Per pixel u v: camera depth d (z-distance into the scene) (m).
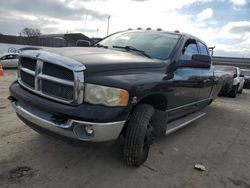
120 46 4.05
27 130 4.10
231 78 9.73
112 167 3.15
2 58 18.36
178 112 4.20
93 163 3.21
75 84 2.52
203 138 4.68
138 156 3.06
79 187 2.68
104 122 2.53
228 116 6.86
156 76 3.22
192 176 3.15
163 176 3.07
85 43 4.66
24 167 2.96
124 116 2.69
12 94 3.16
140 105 3.13
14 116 4.84
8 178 2.71
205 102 5.64
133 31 4.54
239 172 3.39
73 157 3.32
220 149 4.18
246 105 9.12
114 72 2.75
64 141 2.71
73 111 2.51
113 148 3.65
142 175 3.04
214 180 3.11
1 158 3.12
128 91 2.70
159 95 3.33
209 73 5.30
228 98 10.92
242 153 4.10
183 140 4.44
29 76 3.01
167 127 3.97
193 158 3.70
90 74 2.57
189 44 4.33
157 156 3.62
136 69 3.04
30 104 2.81
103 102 2.57
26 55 3.00
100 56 3.00
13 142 3.61
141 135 3.01
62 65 2.58
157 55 3.73
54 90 2.71
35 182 2.69
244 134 5.23
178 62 3.79
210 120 6.18
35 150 3.41
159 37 4.12
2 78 12.33
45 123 2.70
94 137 2.59
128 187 2.77
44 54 2.80
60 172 2.93
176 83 3.62
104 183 2.80
